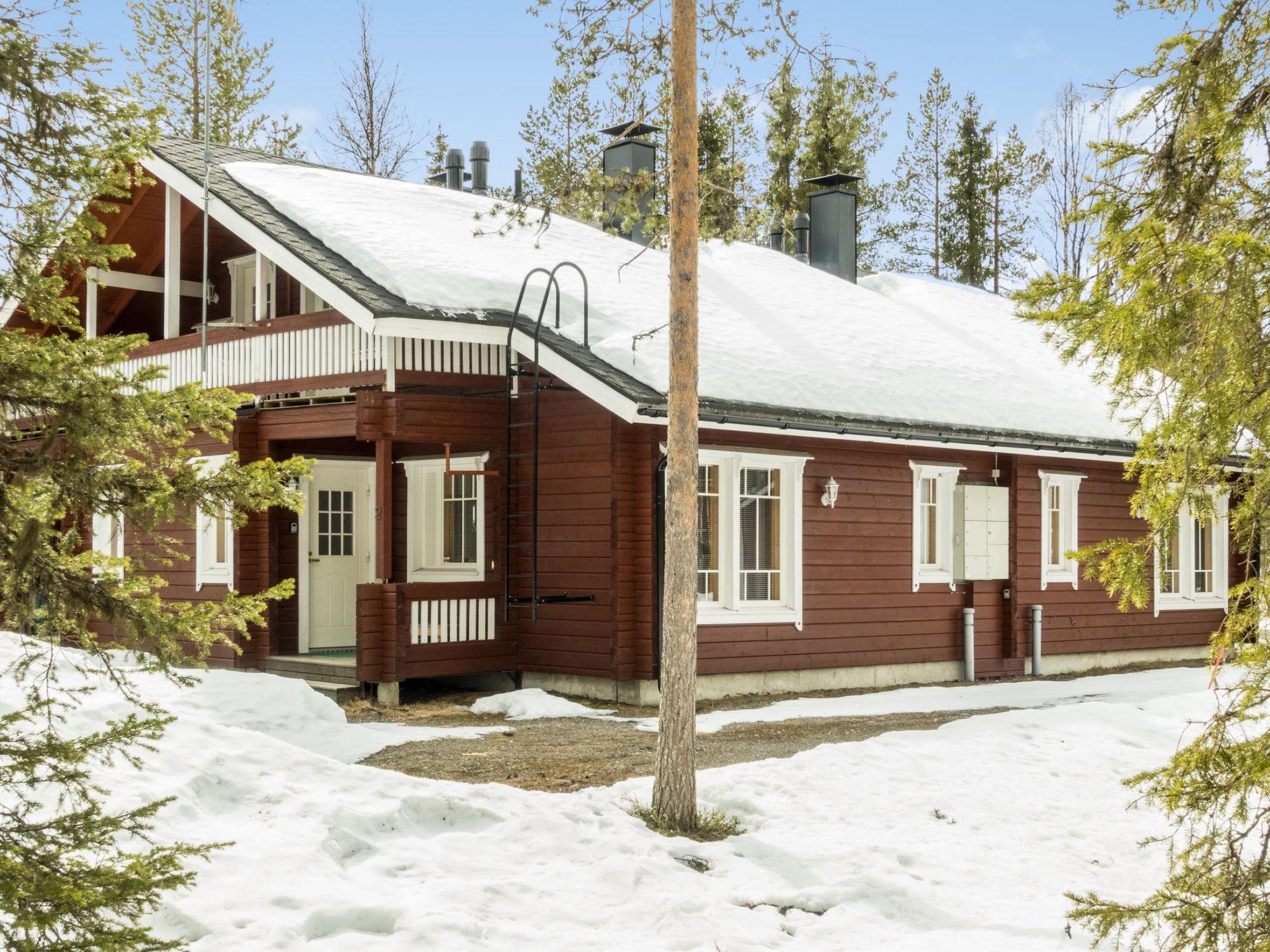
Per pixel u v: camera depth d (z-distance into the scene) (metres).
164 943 4.25
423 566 16.23
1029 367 21.22
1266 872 4.69
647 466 14.23
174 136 18.72
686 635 8.51
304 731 11.35
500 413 15.23
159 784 7.91
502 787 8.62
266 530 15.97
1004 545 17.92
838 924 6.95
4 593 4.27
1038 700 14.94
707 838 8.30
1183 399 4.94
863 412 15.64
